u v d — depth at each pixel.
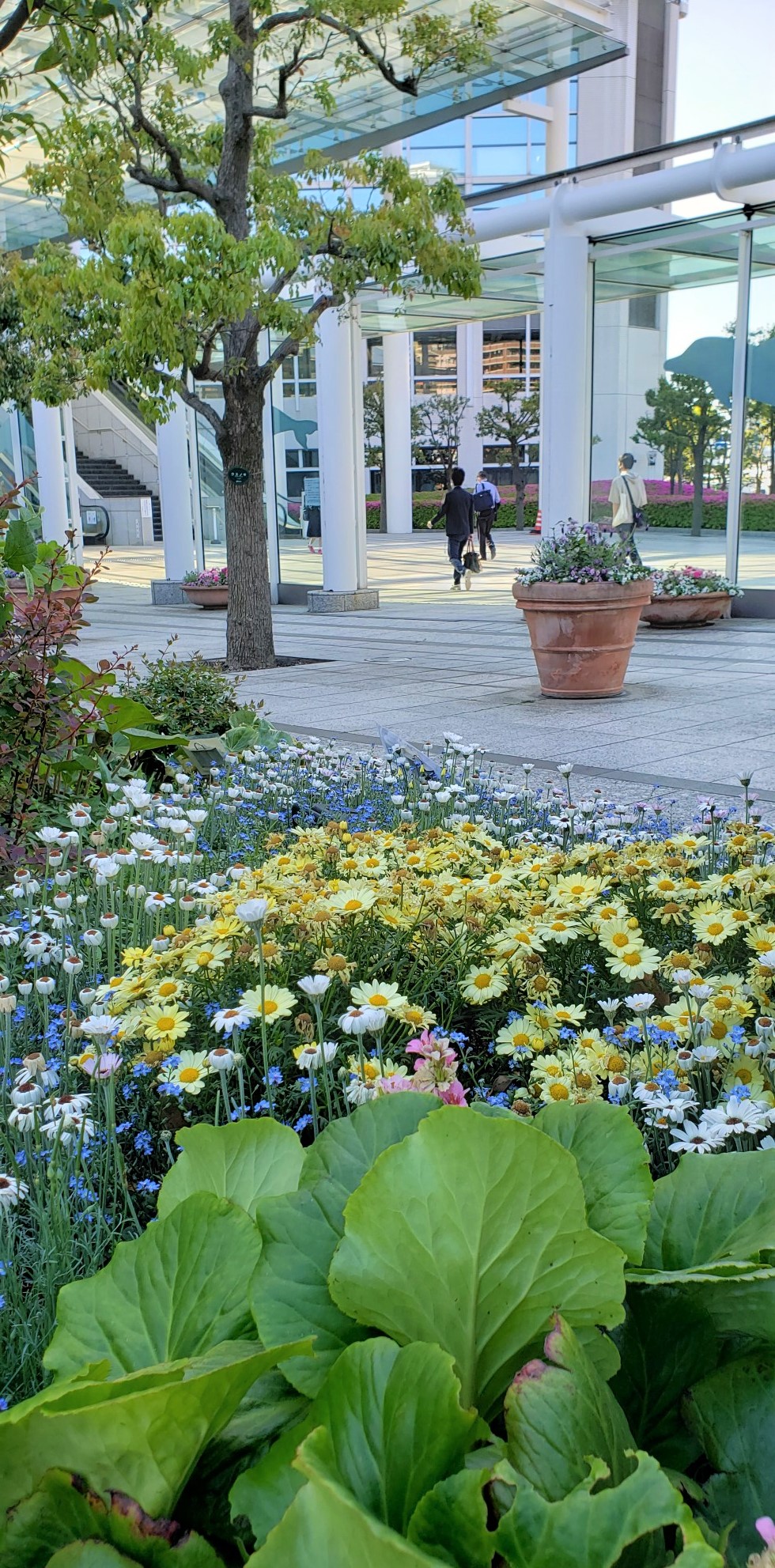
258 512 11.48
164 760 6.19
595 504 15.30
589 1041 2.35
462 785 5.08
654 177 12.58
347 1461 1.02
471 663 11.24
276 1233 1.32
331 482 17.31
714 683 9.36
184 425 20.09
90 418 38.59
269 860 3.71
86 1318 1.26
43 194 10.96
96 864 3.20
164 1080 2.34
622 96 36.09
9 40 4.32
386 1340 1.10
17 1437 1.02
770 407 13.65
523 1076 2.59
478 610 16.97
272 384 18.86
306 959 2.85
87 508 35.22
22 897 3.44
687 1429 1.24
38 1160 2.10
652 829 4.61
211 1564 1.03
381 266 10.35
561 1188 1.18
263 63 12.69
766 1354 1.26
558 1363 1.07
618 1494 0.90
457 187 10.91
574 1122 1.48
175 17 11.96
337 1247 1.21
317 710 8.75
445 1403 1.01
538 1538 0.89
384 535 39.22
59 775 5.14
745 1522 1.11
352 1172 1.41
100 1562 1.00
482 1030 2.80
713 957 2.80
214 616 17.97
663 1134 2.23
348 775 5.70
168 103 10.80
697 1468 1.25
